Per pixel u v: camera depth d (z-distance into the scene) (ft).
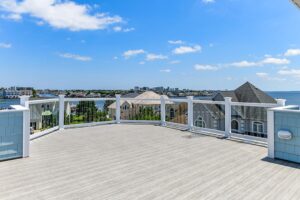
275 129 13.57
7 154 13.28
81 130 23.97
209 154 14.65
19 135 13.70
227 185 9.58
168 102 27.73
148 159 13.51
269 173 11.05
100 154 14.58
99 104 28.76
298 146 12.64
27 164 12.48
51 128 22.68
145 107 29.84
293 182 9.88
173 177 10.55
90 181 10.06
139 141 18.61
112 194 8.73
